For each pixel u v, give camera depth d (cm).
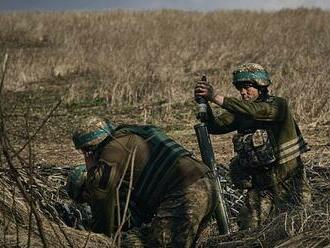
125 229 406
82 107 1192
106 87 1327
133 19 3055
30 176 310
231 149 788
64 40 2486
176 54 1853
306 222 380
